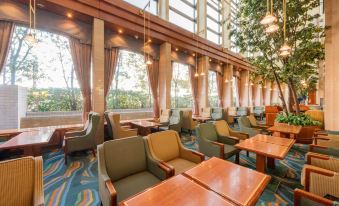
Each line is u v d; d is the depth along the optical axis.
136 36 6.36
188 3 8.98
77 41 5.15
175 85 9.05
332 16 4.53
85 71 5.28
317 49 4.71
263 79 6.24
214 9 10.45
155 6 7.52
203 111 8.54
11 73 5.06
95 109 5.09
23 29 5.11
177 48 7.80
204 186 1.43
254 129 4.26
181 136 6.10
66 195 2.38
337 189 1.58
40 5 4.32
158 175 1.98
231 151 3.07
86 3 4.71
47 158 3.79
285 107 5.65
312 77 7.48
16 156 3.46
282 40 4.88
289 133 3.89
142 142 2.24
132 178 1.98
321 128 4.98
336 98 4.47
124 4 5.45
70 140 3.56
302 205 1.43
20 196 1.35
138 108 7.61
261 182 1.49
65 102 6.11
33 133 3.46
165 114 6.55
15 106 4.24
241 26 5.54
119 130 4.30
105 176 1.70
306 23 5.30
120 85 7.01
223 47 10.15
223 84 11.20
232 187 1.41
